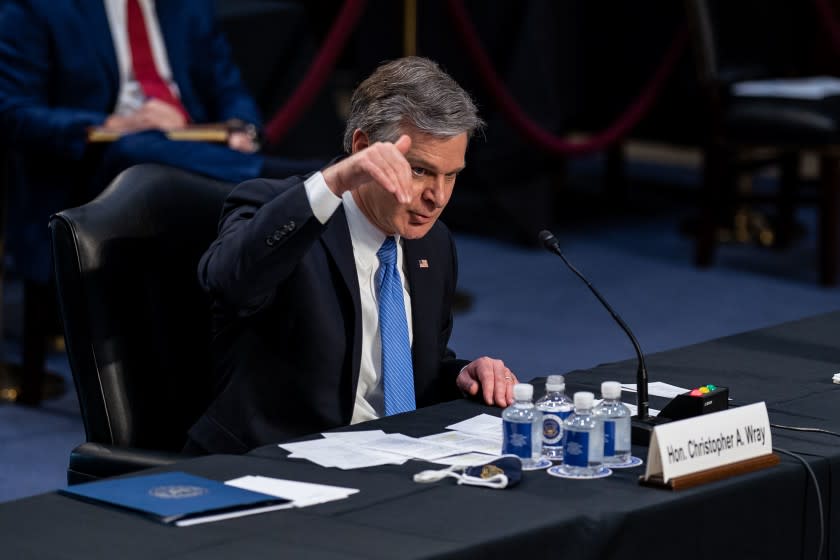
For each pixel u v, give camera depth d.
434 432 6.30
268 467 5.65
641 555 5.18
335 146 19.62
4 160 12.89
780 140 17.61
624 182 23.44
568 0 20.14
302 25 18.66
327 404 6.85
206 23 13.78
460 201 20.55
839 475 6.00
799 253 20.12
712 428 5.57
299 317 6.83
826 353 8.09
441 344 7.57
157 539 4.69
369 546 4.64
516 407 5.74
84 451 6.72
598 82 21.34
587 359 14.58
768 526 5.70
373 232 7.02
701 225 19.08
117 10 13.20
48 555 4.54
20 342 14.98
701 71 18.08
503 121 19.30
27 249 12.66
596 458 5.60
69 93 12.91
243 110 13.70
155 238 7.27
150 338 7.16
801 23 18.58
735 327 16.00
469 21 18.62
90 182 12.20
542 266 19.08
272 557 4.53
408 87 6.38
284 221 6.19
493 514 5.02
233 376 6.93
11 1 12.68
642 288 17.89
